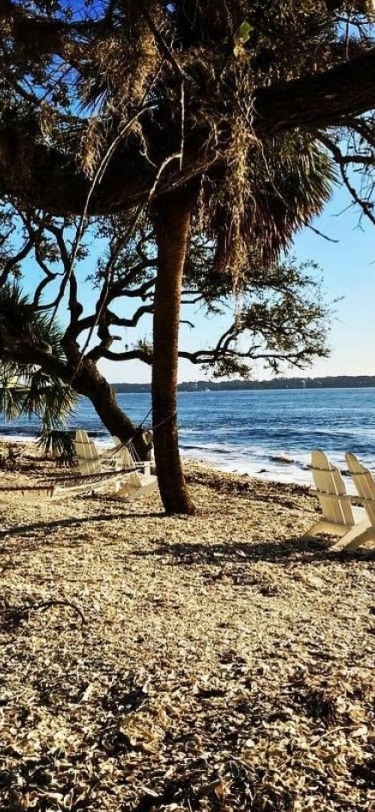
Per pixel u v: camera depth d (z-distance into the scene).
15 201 5.48
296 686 3.46
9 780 2.70
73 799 2.59
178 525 7.86
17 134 4.49
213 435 33.31
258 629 4.38
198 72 4.25
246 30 3.87
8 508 8.76
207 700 3.31
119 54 3.91
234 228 5.15
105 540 6.96
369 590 5.41
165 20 4.07
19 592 4.96
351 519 6.94
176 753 2.86
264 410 64.38
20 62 4.29
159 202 7.55
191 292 14.27
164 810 2.50
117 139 3.35
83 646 4.00
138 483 9.94
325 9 4.27
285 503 10.41
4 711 3.23
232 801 2.54
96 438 29.58
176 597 5.04
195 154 4.31
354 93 3.93
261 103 4.14
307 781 2.65
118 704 3.30
